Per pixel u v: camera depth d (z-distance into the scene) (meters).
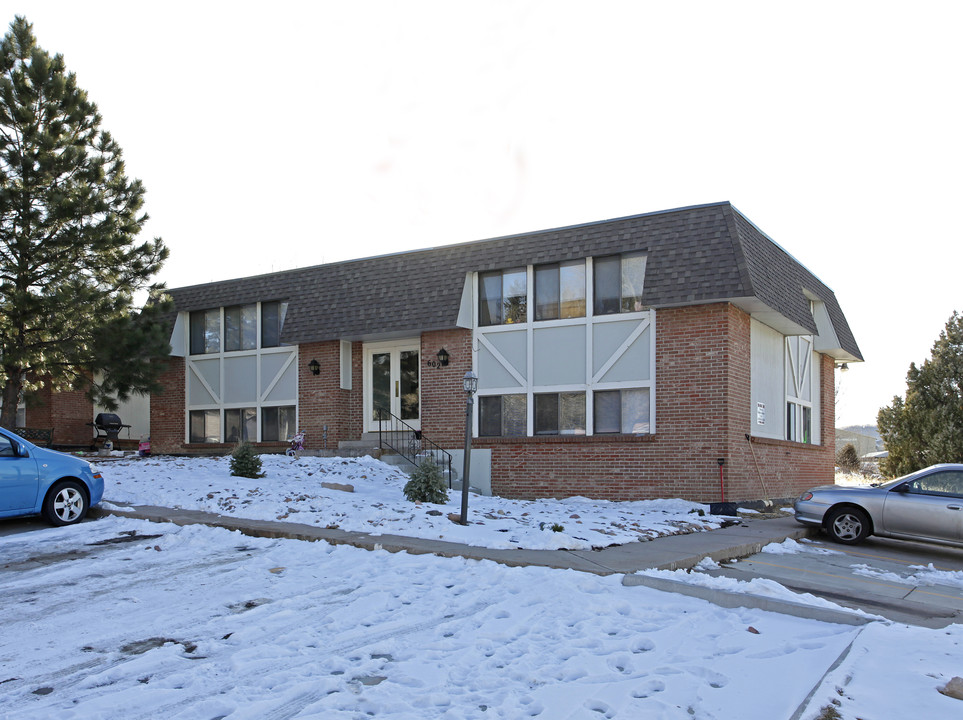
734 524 13.53
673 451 15.77
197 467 15.98
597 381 16.72
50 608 7.14
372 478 15.80
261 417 21.53
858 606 7.90
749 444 16.30
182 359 23.11
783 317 17.00
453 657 5.70
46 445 23.61
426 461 13.83
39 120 18.16
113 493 12.91
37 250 17.22
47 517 10.84
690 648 5.88
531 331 17.59
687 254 15.59
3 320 17.39
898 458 24.89
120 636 6.36
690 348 15.73
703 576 8.03
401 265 19.23
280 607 7.17
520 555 8.95
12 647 6.07
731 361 15.52
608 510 14.84
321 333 19.53
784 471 18.44
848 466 38.62
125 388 18.34
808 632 6.35
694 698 4.84
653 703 4.73
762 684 5.07
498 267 17.80
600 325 16.81
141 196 19.19
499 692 5.04
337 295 19.88
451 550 9.18
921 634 6.05
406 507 12.25
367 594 7.57
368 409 20.00
